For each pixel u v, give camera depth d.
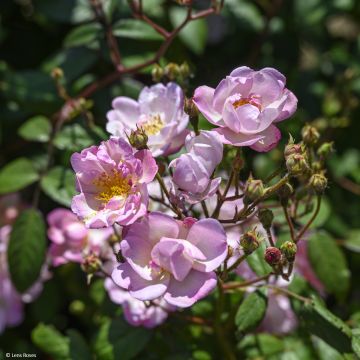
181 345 0.62
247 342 0.62
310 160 0.58
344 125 0.79
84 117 0.65
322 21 0.85
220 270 0.53
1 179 0.67
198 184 0.50
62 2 0.73
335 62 0.88
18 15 0.82
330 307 0.74
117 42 0.72
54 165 0.71
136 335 0.61
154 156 0.53
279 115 0.51
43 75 0.73
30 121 0.70
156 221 0.49
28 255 0.65
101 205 0.50
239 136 0.51
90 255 0.57
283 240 0.60
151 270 0.49
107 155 0.50
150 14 0.73
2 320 0.73
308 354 0.62
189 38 0.73
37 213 0.66
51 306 0.74
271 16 0.79
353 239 0.69
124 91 0.72
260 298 0.57
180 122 0.54
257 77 0.51
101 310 0.64
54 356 0.64
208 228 0.48
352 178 0.81
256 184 0.50
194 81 0.78
